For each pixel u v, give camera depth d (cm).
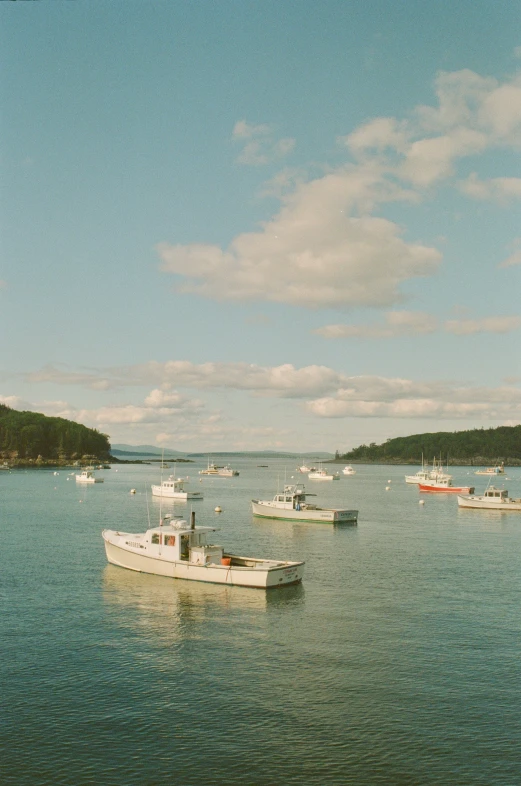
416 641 4028
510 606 4888
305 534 9081
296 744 2725
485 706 3095
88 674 3450
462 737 2797
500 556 7212
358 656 3750
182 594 5141
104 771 2512
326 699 3156
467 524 10619
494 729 2869
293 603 4934
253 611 4691
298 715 2983
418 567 6488
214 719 2938
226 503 14812
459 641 4034
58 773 2497
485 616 4603
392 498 17062
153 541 5822
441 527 10162
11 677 3406
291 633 4175
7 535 8494
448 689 3288
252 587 5334
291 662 3647
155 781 2452
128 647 3881
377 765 2573
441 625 4378
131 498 15638
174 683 3334
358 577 5956
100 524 9838
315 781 2462
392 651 3841
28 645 3912
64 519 10544
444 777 2497
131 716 2961
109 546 6194
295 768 2544
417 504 14938
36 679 3381
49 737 2766
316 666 3588
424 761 2606
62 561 6488
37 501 14350
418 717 2977
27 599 4975
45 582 5538
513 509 13238
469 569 6388
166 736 2780
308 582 5712
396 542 8338
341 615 4606
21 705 3069
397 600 5056
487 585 5619
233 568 5391
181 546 5684
